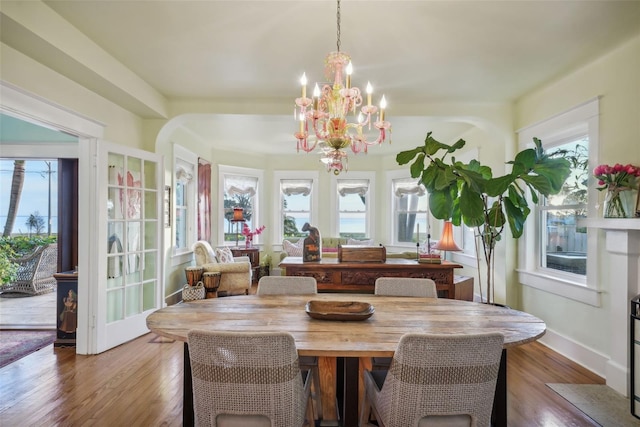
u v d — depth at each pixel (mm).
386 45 2469
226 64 2822
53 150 3998
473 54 2592
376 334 1517
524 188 3611
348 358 1586
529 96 3455
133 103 3209
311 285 2340
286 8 2045
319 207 6934
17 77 2238
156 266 3729
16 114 2275
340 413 1985
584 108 2758
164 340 3395
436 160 2918
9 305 4863
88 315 3031
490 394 1292
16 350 3133
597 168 2396
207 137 5453
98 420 2045
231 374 1241
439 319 1756
